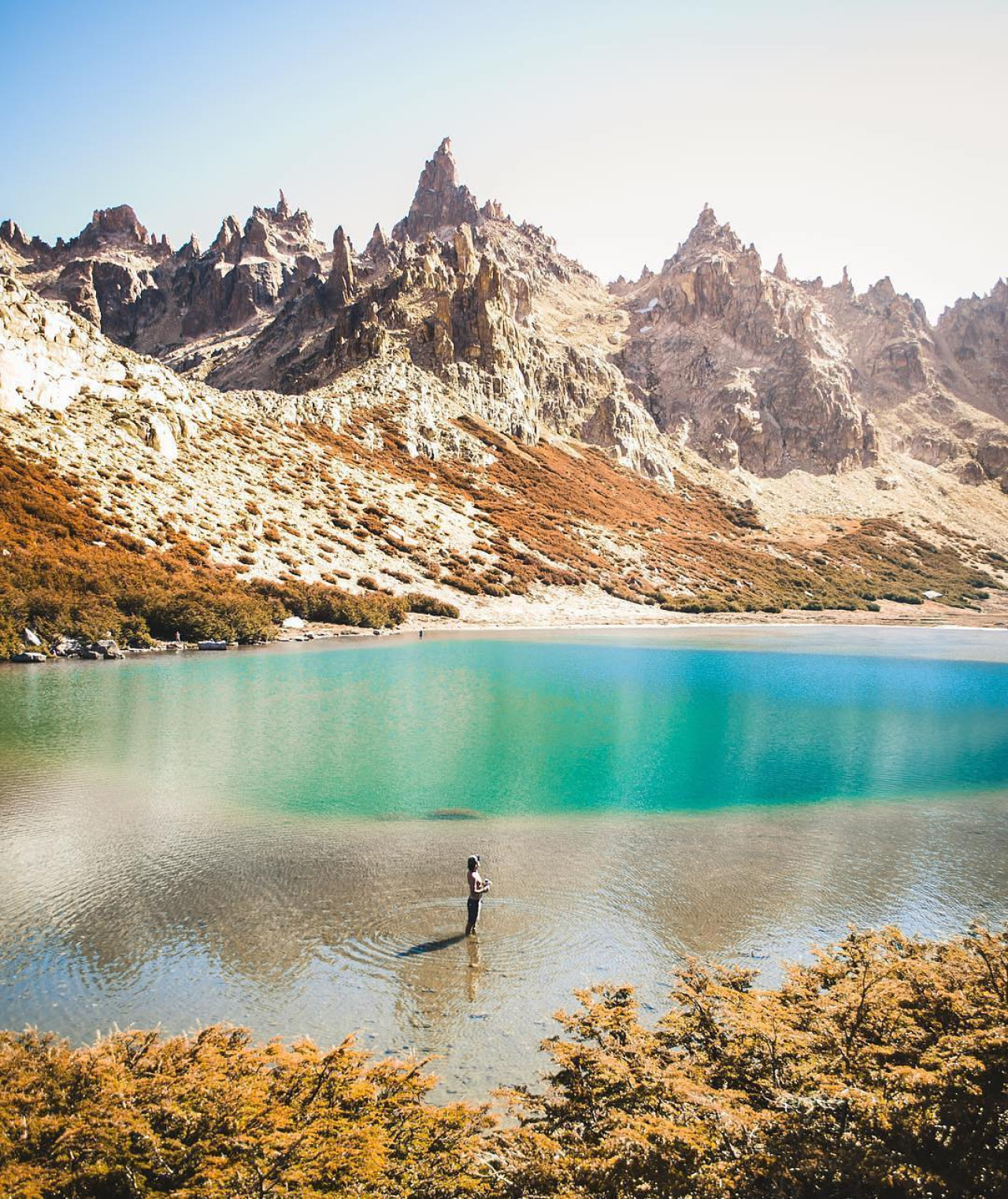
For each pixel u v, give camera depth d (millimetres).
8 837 20422
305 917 16359
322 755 29609
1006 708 44844
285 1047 11727
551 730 35281
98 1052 9117
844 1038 10125
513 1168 8391
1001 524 190250
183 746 30141
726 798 25922
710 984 11625
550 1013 13164
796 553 145250
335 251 198750
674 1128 8359
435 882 18266
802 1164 8062
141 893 17297
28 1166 7281
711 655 68125
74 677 44031
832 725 39125
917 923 16891
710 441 189250
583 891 17984
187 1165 7719
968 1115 8539
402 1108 9125
